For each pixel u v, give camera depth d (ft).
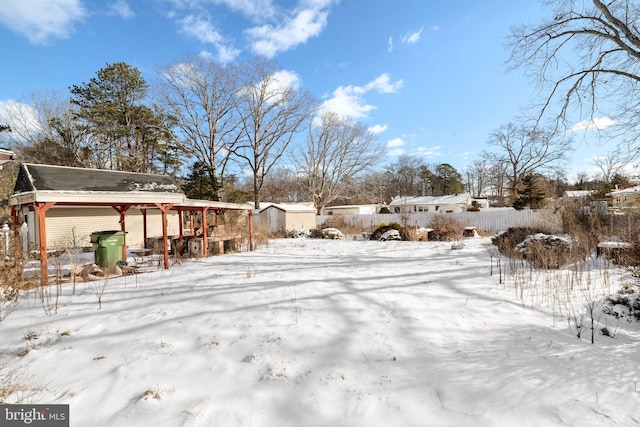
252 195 96.27
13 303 14.90
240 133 85.81
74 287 17.40
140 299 15.78
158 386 7.76
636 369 8.47
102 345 10.28
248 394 7.41
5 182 52.95
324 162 109.70
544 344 10.09
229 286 18.16
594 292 15.84
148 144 82.84
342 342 10.29
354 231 67.46
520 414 6.58
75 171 37.24
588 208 37.50
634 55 30.63
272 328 11.54
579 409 6.72
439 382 7.83
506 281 18.85
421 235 49.42
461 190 164.55
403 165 177.47
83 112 74.02
